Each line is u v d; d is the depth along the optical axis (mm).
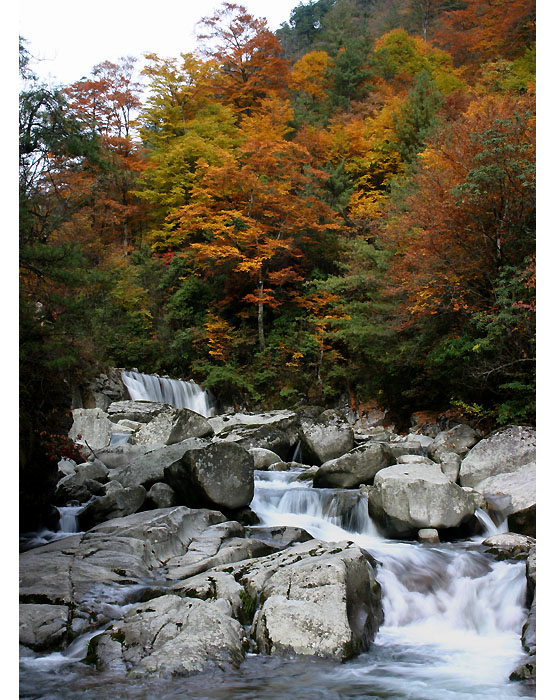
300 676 4688
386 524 8414
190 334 24328
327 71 36750
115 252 24031
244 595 5758
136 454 13008
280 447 14852
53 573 6250
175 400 22500
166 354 24922
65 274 8633
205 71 30406
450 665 5043
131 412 18250
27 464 8727
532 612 5676
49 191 10109
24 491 8875
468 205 12836
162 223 28484
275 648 5062
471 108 17062
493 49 29625
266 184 22766
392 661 5109
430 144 18188
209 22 33125
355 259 21234
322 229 23031
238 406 23172
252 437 14547
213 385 23438
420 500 8234
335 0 53812
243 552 7215
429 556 7176
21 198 8766
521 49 28234
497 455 10469
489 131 12602
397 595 6336
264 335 24359
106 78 28469
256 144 22719
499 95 20047
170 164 27484
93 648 4980
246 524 8961
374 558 6840
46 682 4484
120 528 7672
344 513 9328
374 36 43219
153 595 5953
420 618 6160
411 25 42938
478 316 12344
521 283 11922
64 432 9516
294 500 10055
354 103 33281
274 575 5840
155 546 7266
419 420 16359
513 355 12453
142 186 28547
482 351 12898
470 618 6125
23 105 9125
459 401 13852
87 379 18266
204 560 6895
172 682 4488
